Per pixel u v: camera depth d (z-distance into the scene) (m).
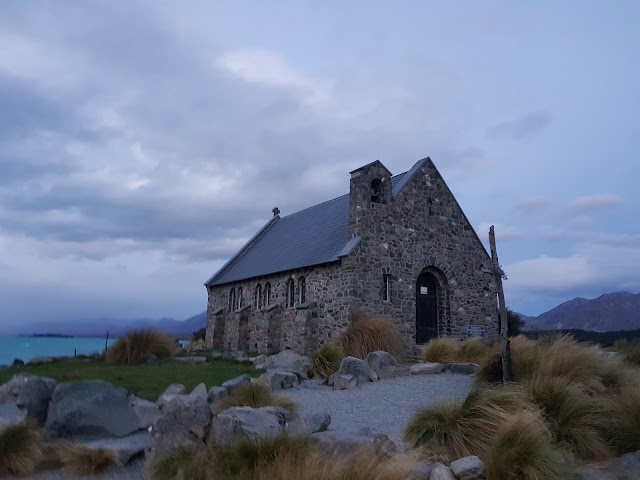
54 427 10.20
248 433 8.06
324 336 23.47
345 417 11.23
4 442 8.90
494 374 12.84
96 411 10.48
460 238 25.64
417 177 24.98
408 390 14.18
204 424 9.12
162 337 23.09
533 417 7.92
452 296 24.69
